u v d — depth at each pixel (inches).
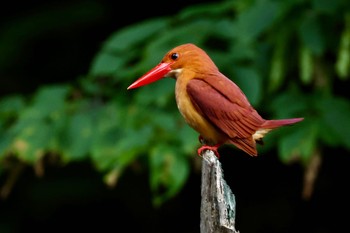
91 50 560.7
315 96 410.6
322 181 534.3
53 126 406.3
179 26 419.5
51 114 411.5
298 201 550.6
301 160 402.3
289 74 424.5
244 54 398.9
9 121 430.9
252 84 388.2
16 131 408.5
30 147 401.7
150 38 419.2
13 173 431.2
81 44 560.4
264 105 421.4
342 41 390.9
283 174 539.2
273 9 402.6
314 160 396.5
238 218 554.6
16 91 554.3
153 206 555.8
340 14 402.9
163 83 389.4
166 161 375.9
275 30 414.3
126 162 379.2
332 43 407.8
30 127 406.6
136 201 550.6
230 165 536.7
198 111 302.4
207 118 300.8
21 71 557.0
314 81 420.8
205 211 241.1
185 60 313.7
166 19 426.0
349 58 391.5
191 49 315.3
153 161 375.9
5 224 545.3
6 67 551.5
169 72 316.2
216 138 305.9
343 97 444.5
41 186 539.2
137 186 543.5
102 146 394.6
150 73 317.1
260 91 387.9
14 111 434.6
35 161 400.5
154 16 556.4
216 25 408.8
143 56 405.7
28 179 540.1
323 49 397.4
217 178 240.1
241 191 549.3
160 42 402.3
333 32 407.2
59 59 559.8
